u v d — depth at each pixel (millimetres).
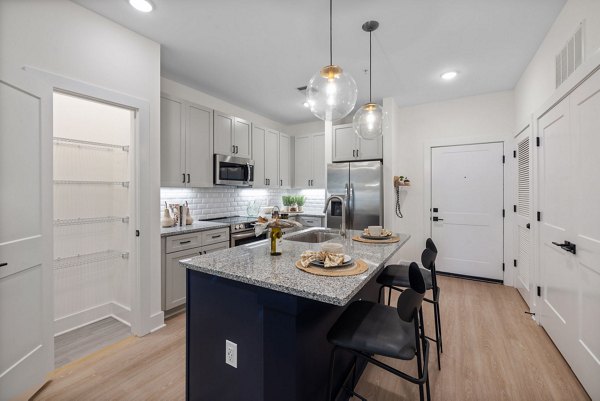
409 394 1714
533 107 2744
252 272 1366
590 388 1637
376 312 1472
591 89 1625
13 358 1571
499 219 3738
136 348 2184
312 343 1353
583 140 1726
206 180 3355
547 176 2330
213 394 1508
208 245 3074
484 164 3814
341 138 4371
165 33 2359
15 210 1579
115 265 2721
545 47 2402
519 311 2861
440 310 2896
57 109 2461
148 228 2424
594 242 1598
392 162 3951
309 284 1191
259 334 1338
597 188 1578
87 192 2615
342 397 1646
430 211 4164
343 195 4129
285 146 4887
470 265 3926
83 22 1983
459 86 3512
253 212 4473
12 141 1566
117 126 2670
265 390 1295
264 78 3271
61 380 1805
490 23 2225
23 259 1618
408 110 4270
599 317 1558
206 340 1534
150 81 2434
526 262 3051
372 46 2566
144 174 2383
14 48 1639
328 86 1862
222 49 2621
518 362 2000
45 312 1757
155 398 1648
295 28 2295
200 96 3682
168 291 2656
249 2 1977
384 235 2336
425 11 2080
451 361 2023
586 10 1721
